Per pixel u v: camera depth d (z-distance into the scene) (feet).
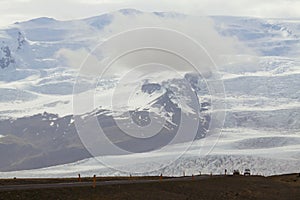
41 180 578.66
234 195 534.78
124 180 610.24
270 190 616.39
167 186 513.45
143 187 480.23
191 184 561.84
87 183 492.54
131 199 410.72
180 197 464.24
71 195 378.73
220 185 603.26
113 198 399.65
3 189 365.61
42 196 355.77
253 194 565.53
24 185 445.37
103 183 490.90
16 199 332.80
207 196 503.20
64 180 593.01
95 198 386.32
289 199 554.46
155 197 438.81
